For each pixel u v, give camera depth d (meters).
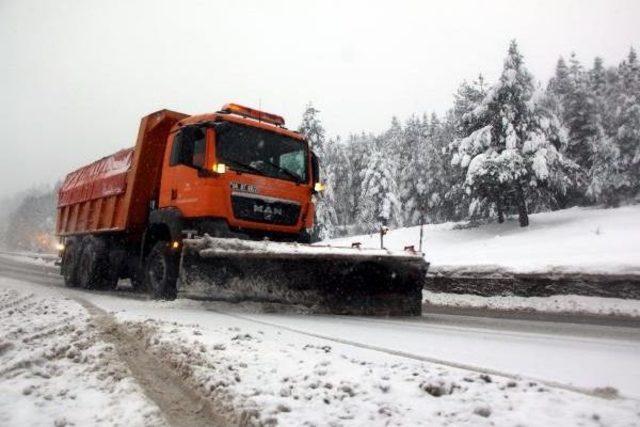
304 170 8.71
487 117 27.73
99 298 8.84
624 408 2.32
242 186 7.76
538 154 25.36
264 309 6.98
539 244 20.23
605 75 42.78
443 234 29.75
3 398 2.65
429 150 42.59
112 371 3.21
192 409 2.58
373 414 2.25
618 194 32.28
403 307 7.25
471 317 7.71
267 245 6.83
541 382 2.97
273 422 2.14
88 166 13.73
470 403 2.38
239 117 8.27
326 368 3.04
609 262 9.88
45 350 3.73
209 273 6.91
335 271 6.77
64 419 2.29
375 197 40.66
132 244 10.85
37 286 12.00
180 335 4.20
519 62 27.00
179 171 8.25
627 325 6.79
